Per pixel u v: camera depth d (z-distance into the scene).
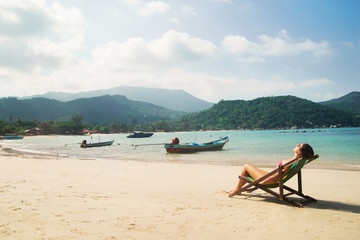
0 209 4.98
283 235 4.02
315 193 7.16
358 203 5.99
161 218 4.79
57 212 4.92
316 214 5.15
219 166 13.89
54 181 8.61
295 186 8.27
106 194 6.76
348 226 4.42
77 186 7.80
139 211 5.21
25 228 3.99
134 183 8.59
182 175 10.52
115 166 13.74
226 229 4.27
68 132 190.25
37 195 6.33
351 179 9.44
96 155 24.84
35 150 33.56
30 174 10.20
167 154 26.05
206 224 4.51
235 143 45.41
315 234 4.07
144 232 4.02
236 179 9.56
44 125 186.00
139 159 20.06
